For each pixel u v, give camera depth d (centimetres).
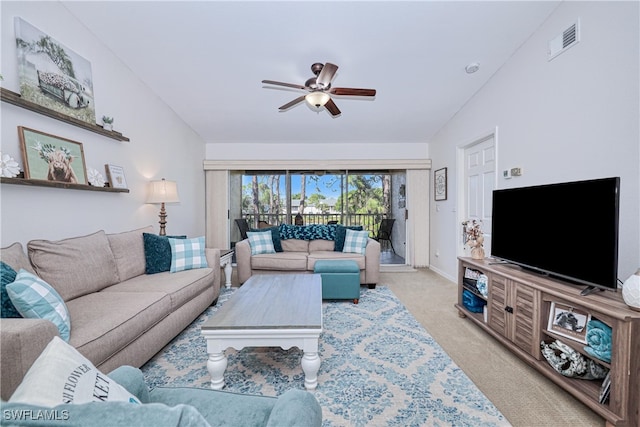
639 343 124
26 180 188
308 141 502
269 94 359
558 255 183
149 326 183
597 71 193
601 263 155
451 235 412
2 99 179
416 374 177
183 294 227
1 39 183
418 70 306
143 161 330
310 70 310
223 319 170
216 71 312
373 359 194
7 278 139
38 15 206
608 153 186
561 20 222
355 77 319
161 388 100
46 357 62
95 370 70
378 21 241
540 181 244
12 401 51
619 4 179
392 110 393
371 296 335
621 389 126
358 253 384
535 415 141
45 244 188
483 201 340
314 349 162
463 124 378
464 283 267
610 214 152
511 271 211
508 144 286
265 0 224
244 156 507
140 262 263
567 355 156
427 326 248
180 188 417
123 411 46
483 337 227
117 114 288
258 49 278
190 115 411
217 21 245
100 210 263
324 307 298
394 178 526
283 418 72
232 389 164
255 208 522
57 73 220
